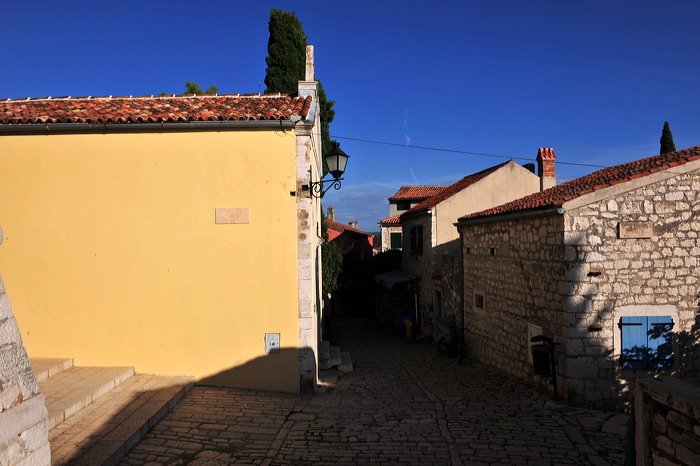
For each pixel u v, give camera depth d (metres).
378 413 8.09
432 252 19.38
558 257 9.22
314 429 7.14
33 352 8.69
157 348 8.80
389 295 25.44
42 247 8.73
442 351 16.14
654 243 8.96
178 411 7.40
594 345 8.89
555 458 6.30
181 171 8.82
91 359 8.73
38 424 3.67
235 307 8.85
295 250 8.84
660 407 4.23
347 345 18.47
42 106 10.02
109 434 5.95
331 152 9.27
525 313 10.82
